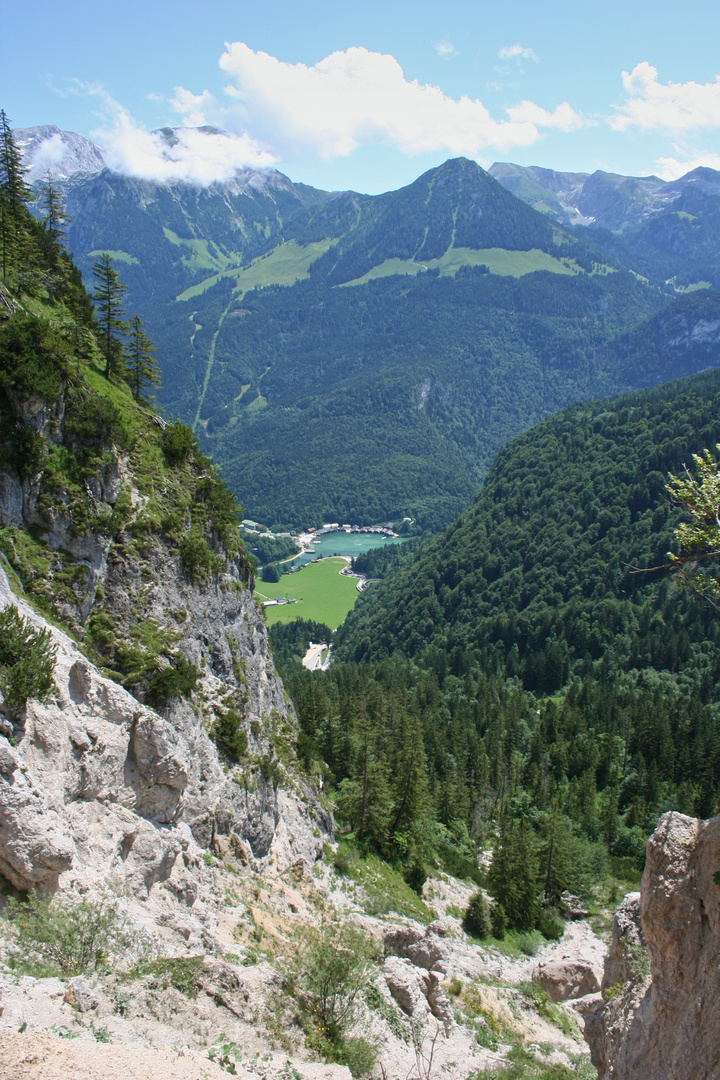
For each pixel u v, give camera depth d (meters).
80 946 20.27
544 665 175.75
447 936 53.03
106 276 57.16
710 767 106.94
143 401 56.78
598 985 47.78
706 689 152.62
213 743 42.44
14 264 54.78
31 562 35.22
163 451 49.16
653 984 21.84
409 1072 27.47
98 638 37.16
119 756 28.61
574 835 91.38
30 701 24.58
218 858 38.72
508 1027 37.75
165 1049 18.22
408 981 33.44
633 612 186.38
